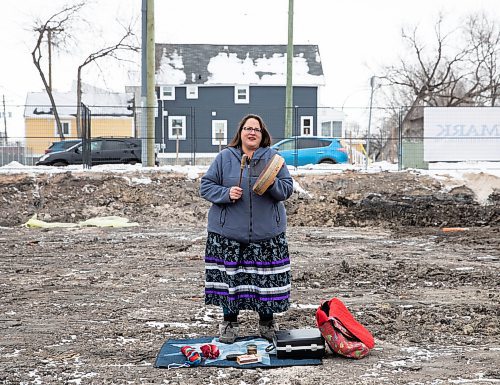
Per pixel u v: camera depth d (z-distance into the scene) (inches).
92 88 2055.9
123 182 776.9
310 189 762.8
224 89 1854.1
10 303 339.6
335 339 235.0
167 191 764.6
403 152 909.2
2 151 1229.7
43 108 2014.0
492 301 338.6
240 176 241.8
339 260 478.6
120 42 1900.8
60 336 271.7
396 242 581.6
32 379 215.9
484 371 221.6
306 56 1956.2
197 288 379.6
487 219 707.4
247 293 243.4
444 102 1979.6
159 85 1828.2
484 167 868.0
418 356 239.1
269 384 208.2
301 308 321.7
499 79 1959.9
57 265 463.2
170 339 261.6
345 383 208.7
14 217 729.0
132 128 1927.9
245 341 253.0
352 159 1156.5
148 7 892.6
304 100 1866.4
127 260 482.9
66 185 772.6
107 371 223.9
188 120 1845.5
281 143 1061.8
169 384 209.5
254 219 240.8
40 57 1850.4
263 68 1913.1
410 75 2001.7
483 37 1966.0
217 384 208.5
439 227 695.7
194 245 556.7
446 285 384.2
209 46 1971.0
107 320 301.1
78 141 1237.1
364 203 737.6
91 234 630.5
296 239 600.1
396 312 310.8
